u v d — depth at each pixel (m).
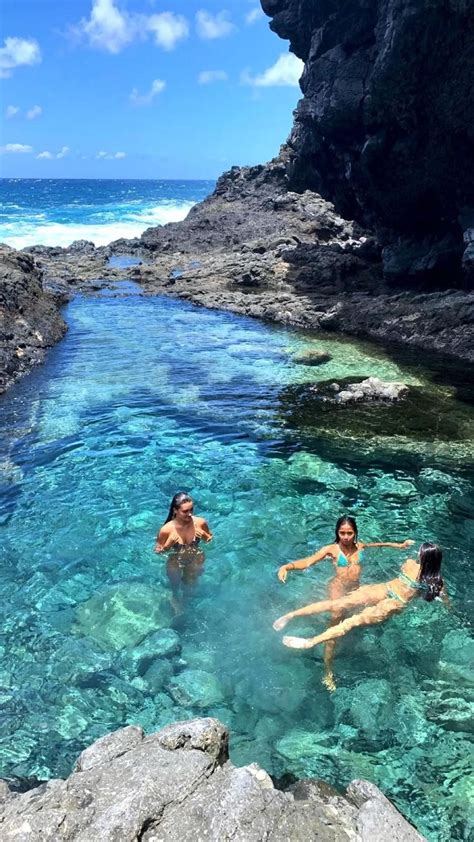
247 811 3.14
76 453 9.94
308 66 27.20
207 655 5.44
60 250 35.72
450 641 5.58
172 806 3.21
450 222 21.31
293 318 21.14
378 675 5.19
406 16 16.59
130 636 5.71
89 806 3.20
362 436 10.77
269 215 35.91
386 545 6.91
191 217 40.78
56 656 5.46
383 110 19.56
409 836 3.17
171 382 14.02
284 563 6.86
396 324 18.94
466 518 7.97
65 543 7.35
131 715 4.82
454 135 18.66
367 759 4.39
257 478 9.10
